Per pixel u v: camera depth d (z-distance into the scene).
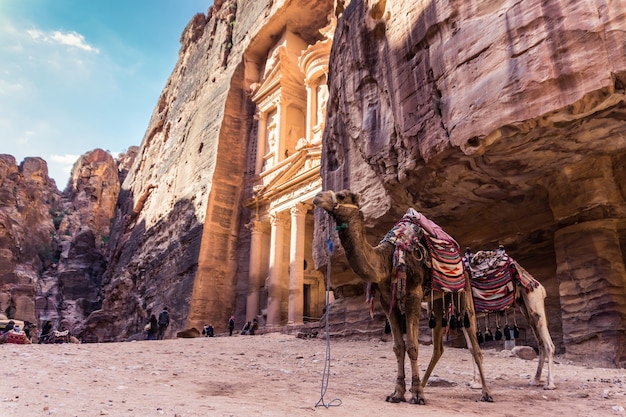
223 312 35.25
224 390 5.63
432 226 5.79
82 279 66.94
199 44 57.09
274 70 39.69
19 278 60.22
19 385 5.07
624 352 8.44
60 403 4.07
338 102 16.31
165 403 4.35
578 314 9.22
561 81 7.51
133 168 69.69
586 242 9.32
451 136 9.19
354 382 6.80
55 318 60.50
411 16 10.87
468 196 11.11
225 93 42.47
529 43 8.00
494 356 10.34
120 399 4.47
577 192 9.52
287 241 35.16
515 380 7.13
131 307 45.56
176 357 9.90
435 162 9.88
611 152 9.01
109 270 62.47
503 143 8.65
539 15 7.91
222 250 36.72
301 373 7.79
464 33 9.27
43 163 91.81
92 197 89.94
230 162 39.62
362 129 12.99
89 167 93.94
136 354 10.21
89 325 49.03
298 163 33.97
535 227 11.29
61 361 7.88
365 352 11.67
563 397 5.68
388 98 12.20
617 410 4.78
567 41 7.50
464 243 12.91
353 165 14.98
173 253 39.91
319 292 35.09
